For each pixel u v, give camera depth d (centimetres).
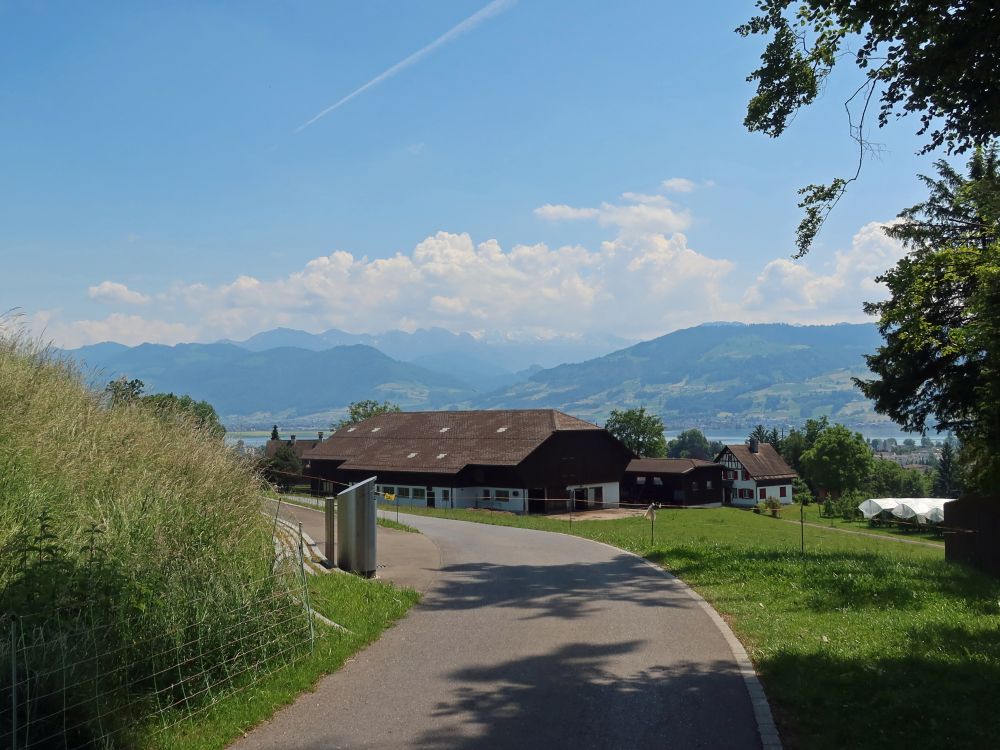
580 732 662
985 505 1884
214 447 1171
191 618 756
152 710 659
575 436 5850
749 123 1274
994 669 816
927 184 2483
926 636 973
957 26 893
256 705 706
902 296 1579
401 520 3125
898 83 1025
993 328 1440
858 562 1812
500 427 5953
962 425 2389
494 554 1883
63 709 562
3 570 662
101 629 652
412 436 6297
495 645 956
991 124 965
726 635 1016
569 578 1506
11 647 551
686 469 7650
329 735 652
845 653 891
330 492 4178
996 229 1600
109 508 830
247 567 906
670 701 742
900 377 2355
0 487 800
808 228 1380
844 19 1000
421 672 838
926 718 670
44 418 1023
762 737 645
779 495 9769
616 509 5853
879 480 10850
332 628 968
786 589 1355
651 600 1270
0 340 1231
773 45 1217
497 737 650
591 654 916
